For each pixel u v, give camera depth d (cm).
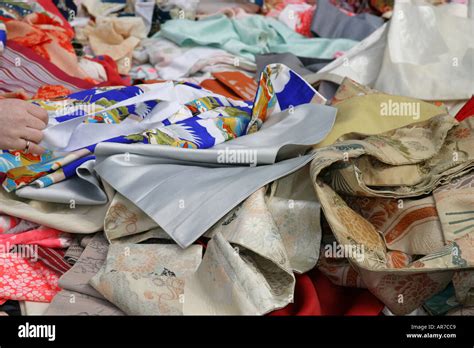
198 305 83
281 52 189
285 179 99
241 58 185
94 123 112
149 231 95
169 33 188
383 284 87
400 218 96
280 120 117
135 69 187
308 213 93
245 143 108
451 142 107
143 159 101
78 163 103
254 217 89
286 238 93
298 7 213
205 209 91
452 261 84
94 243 97
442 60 149
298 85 124
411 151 103
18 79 148
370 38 168
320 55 189
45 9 175
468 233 88
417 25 155
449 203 93
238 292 82
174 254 90
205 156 101
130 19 194
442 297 90
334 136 112
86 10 205
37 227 100
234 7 212
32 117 105
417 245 92
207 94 134
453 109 144
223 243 85
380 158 96
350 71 158
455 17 156
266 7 218
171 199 93
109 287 84
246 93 160
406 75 147
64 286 89
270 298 82
